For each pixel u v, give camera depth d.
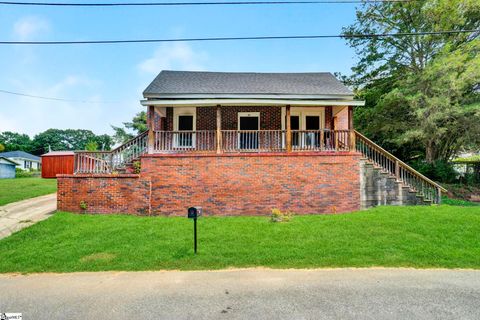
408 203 10.68
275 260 5.52
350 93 11.77
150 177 9.83
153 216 9.60
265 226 7.93
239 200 9.95
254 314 3.46
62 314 3.53
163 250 6.11
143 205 9.67
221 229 7.66
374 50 18.92
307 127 13.72
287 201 10.01
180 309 3.62
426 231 7.10
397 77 18.38
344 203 10.10
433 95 15.20
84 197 9.55
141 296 4.04
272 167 10.07
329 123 13.66
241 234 7.18
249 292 4.14
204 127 13.30
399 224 7.71
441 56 15.00
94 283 4.57
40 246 6.43
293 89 12.44
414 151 19.97
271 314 3.46
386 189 10.69
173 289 4.28
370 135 19.16
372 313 3.48
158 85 12.45
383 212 9.06
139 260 5.59
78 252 6.02
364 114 18.33
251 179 10.02
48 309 3.67
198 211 6.01
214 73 15.57
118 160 10.79
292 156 10.12
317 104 10.92
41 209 9.89
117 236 7.05
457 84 13.97
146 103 10.61
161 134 11.21
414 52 17.62
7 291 4.29
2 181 18.44
